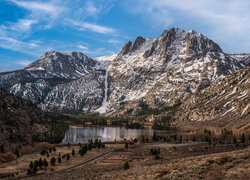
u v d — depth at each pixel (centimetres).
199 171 4147
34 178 8662
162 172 4672
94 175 6619
